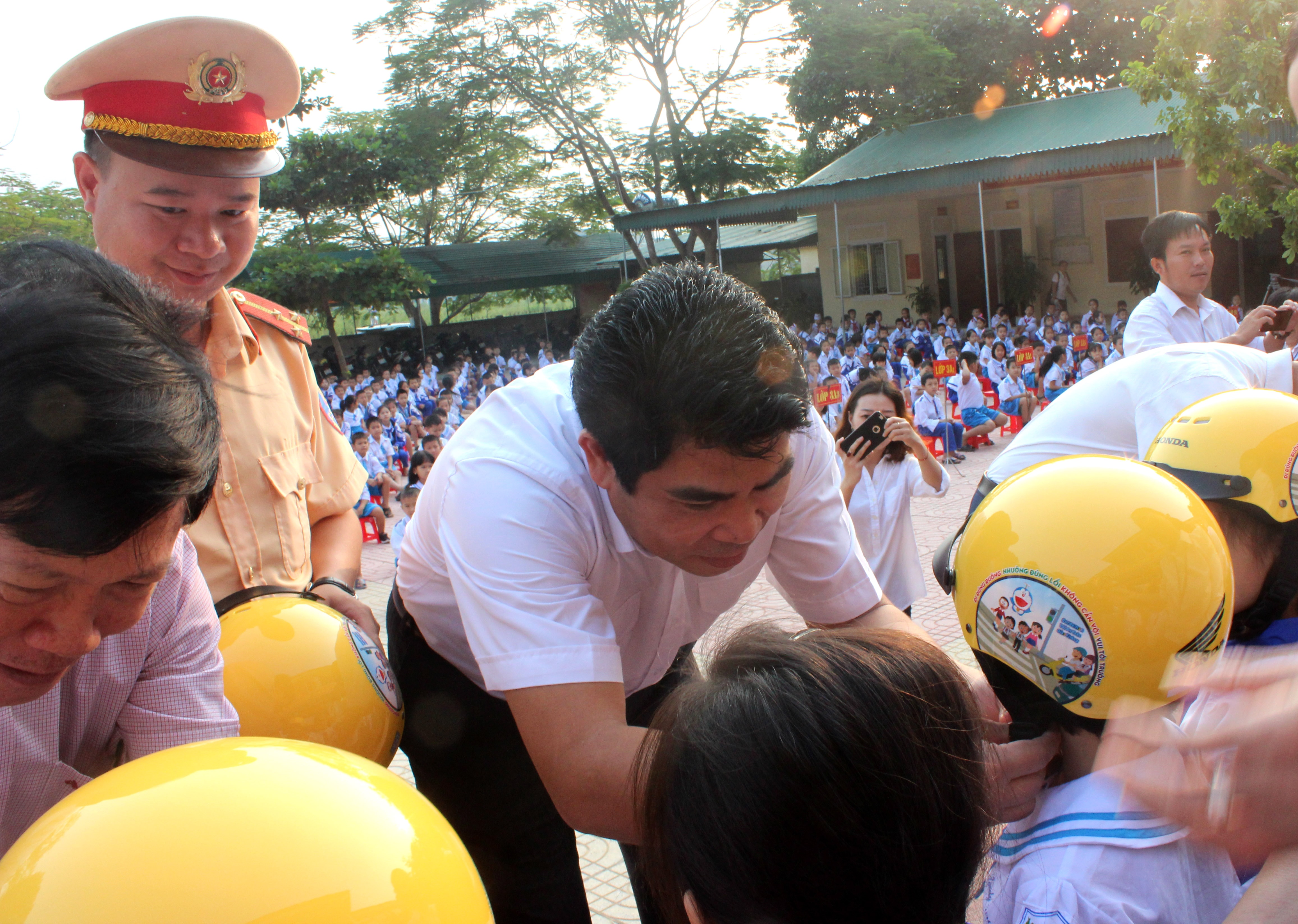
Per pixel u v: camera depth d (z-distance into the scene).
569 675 1.46
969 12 25.78
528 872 2.21
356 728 1.64
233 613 1.68
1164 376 2.33
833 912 0.92
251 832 0.82
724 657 1.07
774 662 1.01
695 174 27.39
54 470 0.82
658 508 1.32
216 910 0.77
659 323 1.23
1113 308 22.86
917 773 0.94
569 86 27.08
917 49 24.84
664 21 26.59
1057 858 1.22
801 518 1.81
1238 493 1.61
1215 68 10.13
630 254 31.66
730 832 0.93
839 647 1.02
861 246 25.80
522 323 35.41
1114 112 21.88
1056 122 22.64
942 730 0.99
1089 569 1.20
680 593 1.91
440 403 15.86
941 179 19.56
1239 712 0.89
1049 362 14.38
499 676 1.51
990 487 2.58
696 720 1.00
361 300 24.59
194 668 1.38
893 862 0.92
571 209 31.38
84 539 0.85
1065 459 1.37
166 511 0.92
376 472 12.29
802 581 1.93
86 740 1.37
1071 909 1.16
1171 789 0.91
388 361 29.28
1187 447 1.69
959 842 0.98
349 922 0.80
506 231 34.81
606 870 3.56
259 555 2.03
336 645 1.65
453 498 1.64
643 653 2.01
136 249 1.84
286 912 0.78
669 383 1.20
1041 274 23.94
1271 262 21.52
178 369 0.90
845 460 4.27
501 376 23.02
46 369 0.82
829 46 25.42
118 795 0.86
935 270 24.80
